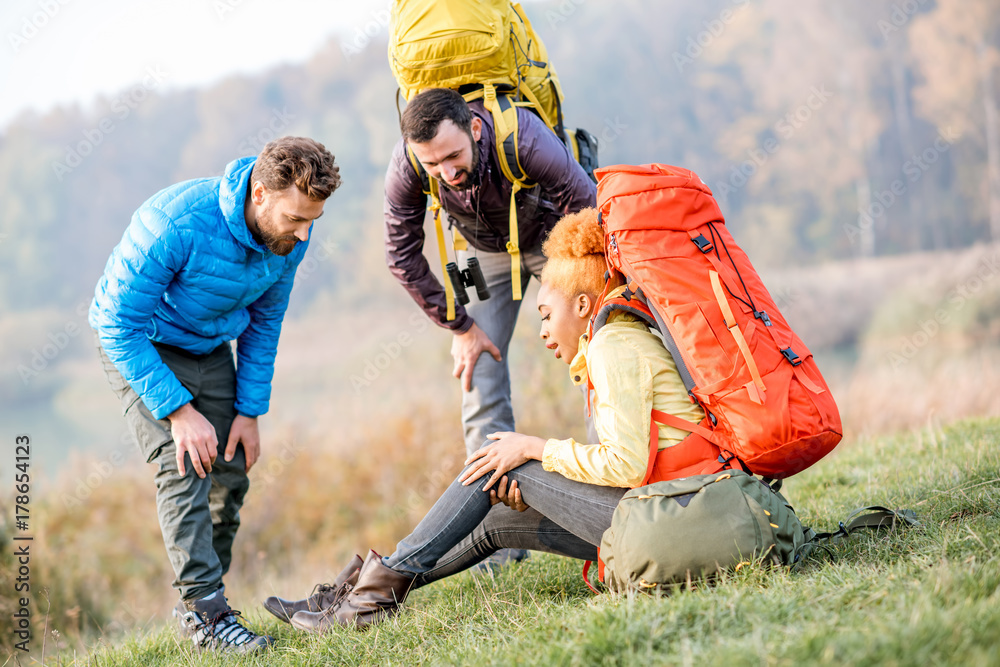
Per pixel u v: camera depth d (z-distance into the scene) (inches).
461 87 109.3
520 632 75.0
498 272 121.4
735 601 65.3
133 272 96.7
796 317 860.0
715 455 79.0
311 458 346.0
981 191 1168.2
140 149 1378.0
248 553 286.2
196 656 94.0
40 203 1300.4
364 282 1097.4
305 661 84.7
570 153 110.5
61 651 146.3
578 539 89.7
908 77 1257.4
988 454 118.1
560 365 274.5
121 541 298.7
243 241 99.9
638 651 61.3
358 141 1310.3
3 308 1227.2
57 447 712.4
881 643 53.2
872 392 360.8
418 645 82.7
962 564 67.8
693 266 79.5
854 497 117.0
